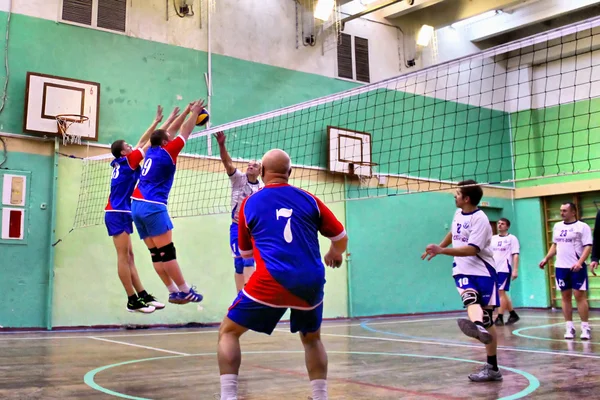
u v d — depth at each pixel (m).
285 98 11.41
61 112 8.98
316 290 2.67
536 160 14.28
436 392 3.59
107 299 9.16
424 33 13.41
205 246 10.09
